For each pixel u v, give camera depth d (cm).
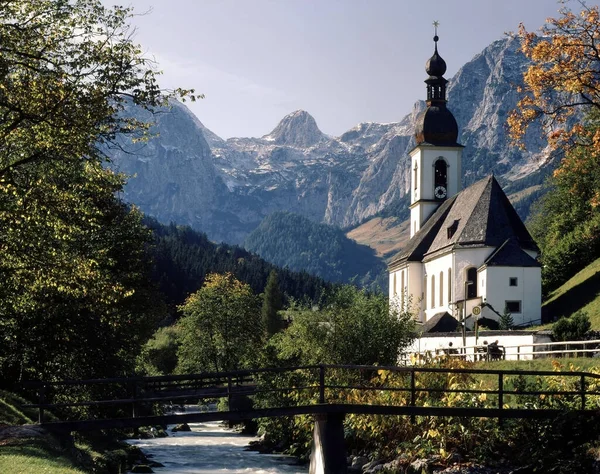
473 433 3053
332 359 4334
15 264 2827
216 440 5303
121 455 3603
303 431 4147
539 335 5581
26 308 3347
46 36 2684
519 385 3219
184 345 9281
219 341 9062
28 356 3766
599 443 2633
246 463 3947
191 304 9200
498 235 8294
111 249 4406
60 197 2775
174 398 2828
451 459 3002
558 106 3728
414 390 2853
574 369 3669
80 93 2647
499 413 2836
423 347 7156
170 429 6412
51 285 2853
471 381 3562
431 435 3089
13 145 2717
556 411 2838
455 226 9150
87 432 3812
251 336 9119
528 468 2755
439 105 11319
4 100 2595
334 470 2928
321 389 2909
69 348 3847
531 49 3684
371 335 4356
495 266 7875
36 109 2569
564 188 9588
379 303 4466
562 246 9188
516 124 3784
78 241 3538
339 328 4359
